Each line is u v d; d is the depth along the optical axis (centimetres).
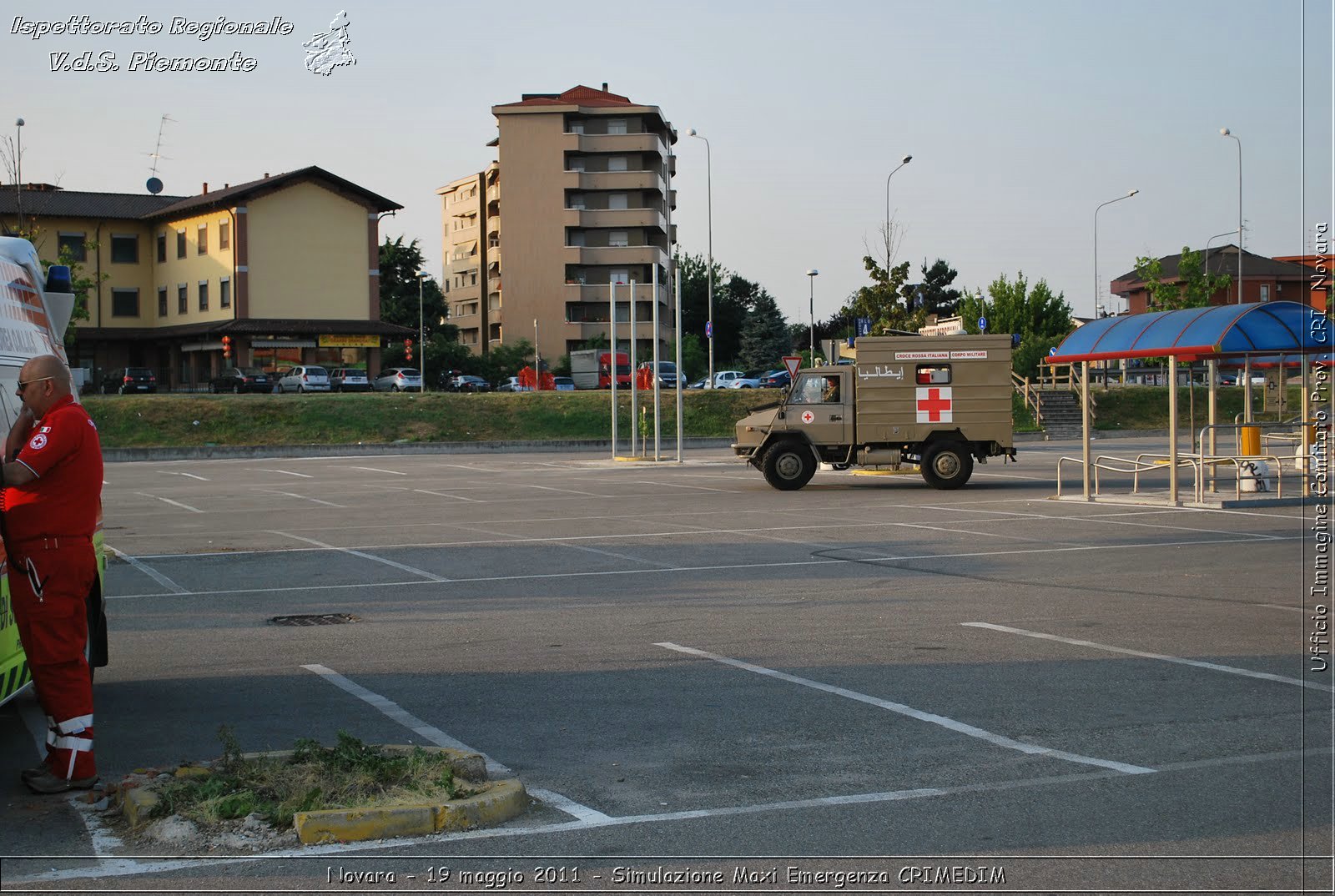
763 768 639
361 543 1755
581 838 538
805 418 2591
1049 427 5250
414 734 714
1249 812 563
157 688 846
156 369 7094
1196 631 1010
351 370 6169
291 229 6588
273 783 574
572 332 8944
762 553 1570
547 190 8925
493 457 4266
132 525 2053
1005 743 680
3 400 696
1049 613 1102
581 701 791
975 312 8725
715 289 11156
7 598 676
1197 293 6688
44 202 6700
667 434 5169
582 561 1516
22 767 679
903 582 1301
